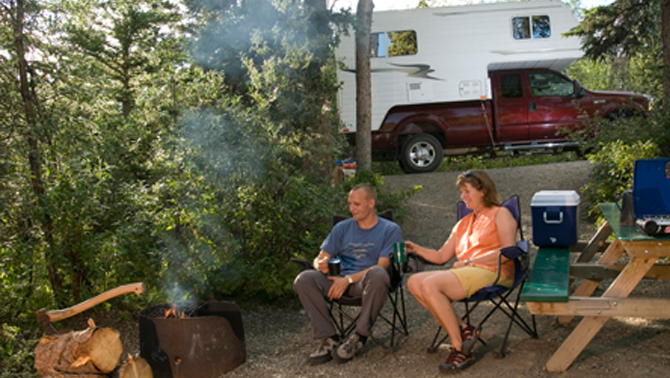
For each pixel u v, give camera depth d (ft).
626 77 62.23
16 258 13.62
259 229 16.40
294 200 17.06
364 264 13.00
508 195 29.27
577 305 10.61
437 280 11.42
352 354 12.16
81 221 14.70
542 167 33.76
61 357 10.01
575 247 14.97
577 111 36.73
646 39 33.35
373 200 13.07
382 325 14.51
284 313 16.20
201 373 11.71
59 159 14.88
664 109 26.78
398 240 13.01
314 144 20.67
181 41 26.02
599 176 24.08
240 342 12.35
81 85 15.49
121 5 40.96
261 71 22.17
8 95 14.39
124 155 16.80
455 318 11.41
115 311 15.80
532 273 11.91
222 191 16.25
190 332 11.66
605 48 32.45
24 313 14.21
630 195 11.71
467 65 37.01
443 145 38.34
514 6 36.96
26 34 14.58
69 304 15.34
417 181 33.78
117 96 23.40
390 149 37.55
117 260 14.88
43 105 15.03
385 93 37.24
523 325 13.56
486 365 11.48
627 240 10.52
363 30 27.68
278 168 16.74
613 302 10.50
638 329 12.59
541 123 37.04
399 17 36.96
